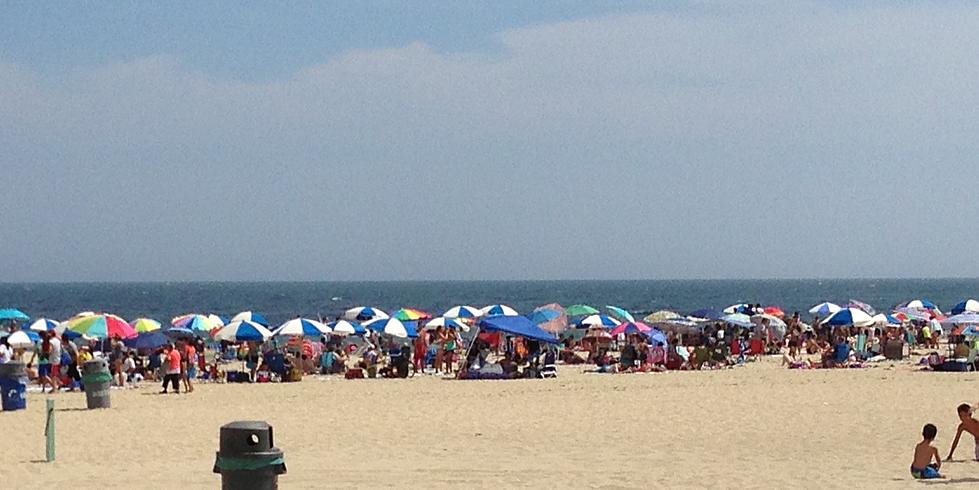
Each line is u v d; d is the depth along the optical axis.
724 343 37.56
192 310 111.75
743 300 145.50
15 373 21.56
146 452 15.92
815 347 39.44
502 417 19.98
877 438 16.91
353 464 14.55
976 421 14.38
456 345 33.69
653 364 32.12
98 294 187.88
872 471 13.62
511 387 26.03
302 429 18.55
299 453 15.75
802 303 134.38
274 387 26.69
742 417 19.66
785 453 15.38
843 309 33.81
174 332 33.66
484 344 30.95
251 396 24.34
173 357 25.50
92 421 19.69
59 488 12.79
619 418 19.69
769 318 40.00
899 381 26.39
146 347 30.17
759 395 23.36
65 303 132.75
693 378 27.97
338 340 37.50
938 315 42.72
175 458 15.34
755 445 16.27
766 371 30.28
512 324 29.03
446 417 20.06
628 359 31.69
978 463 14.12
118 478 13.47
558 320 34.34
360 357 35.44
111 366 28.88
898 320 36.75
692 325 39.28
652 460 14.74
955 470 13.61
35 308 114.94
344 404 22.39
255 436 9.72
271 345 35.94
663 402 22.19
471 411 20.94
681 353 32.34
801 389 24.55
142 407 22.11
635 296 170.00
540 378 28.44
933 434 13.12
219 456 9.75
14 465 14.77
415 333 33.16
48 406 15.15
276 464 9.72
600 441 16.81
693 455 15.22
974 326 37.84
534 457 15.09
